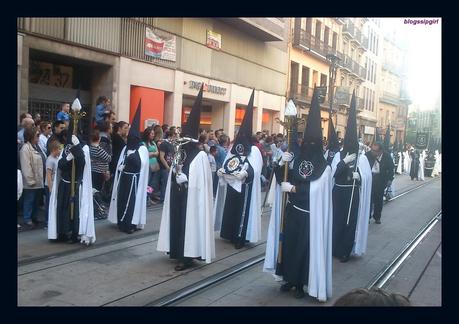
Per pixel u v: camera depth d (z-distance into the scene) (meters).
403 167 31.44
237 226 8.25
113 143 10.77
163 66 18.97
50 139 8.11
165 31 18.92
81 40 15.26
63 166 7.43
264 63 27.42
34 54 14.45
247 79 25.62
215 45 22.22
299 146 6.24
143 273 6.48
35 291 5.55
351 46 42.22
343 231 7.86
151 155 11.52
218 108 24.09
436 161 31.47
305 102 32.28
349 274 7.15
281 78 29.66
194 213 6.74
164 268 6.77
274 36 25.88
